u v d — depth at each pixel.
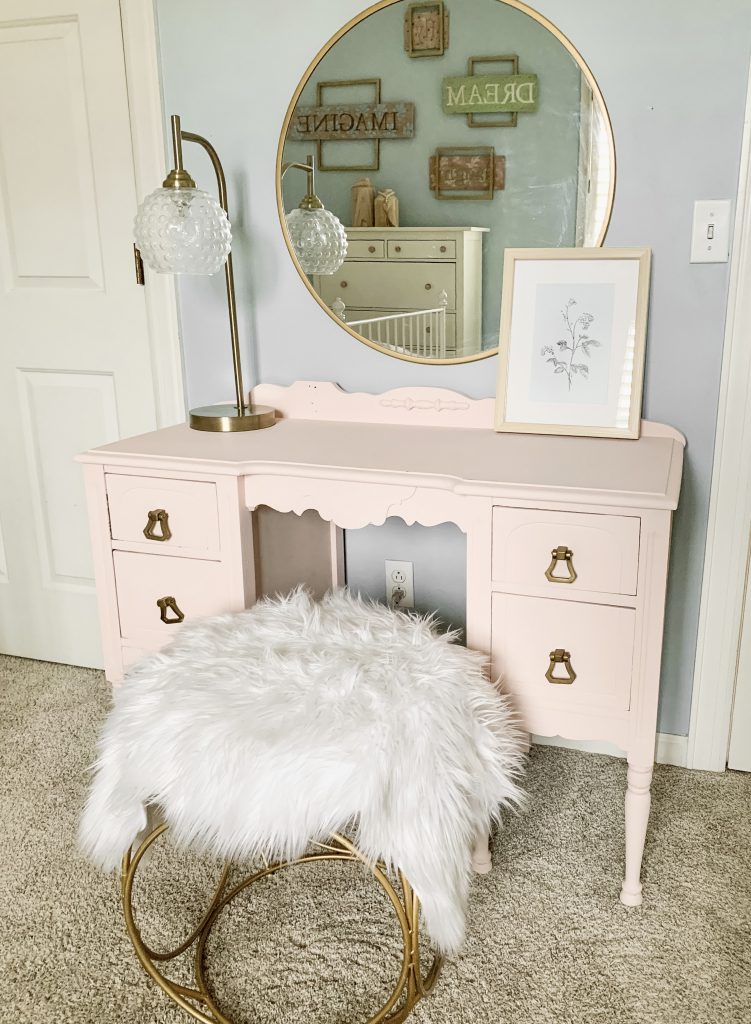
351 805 1.11
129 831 1.23
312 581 1.90
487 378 1.79
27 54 1.95
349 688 1.22
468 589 1.41
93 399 2.14
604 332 1.66
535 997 1.30
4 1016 1.28
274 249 1.88
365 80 1.72
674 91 1.56
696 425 1.70
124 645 1.68
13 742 2.01
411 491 1.42
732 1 1.49
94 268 2.04
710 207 1.58
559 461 1.49
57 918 1.47
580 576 1.34
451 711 1.21
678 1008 1.27
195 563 1.58
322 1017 1.27
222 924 1.45
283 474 1.48
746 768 1.87
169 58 1.85
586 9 1.57
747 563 1.75
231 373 1.99
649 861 1.59
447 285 1.76
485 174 1.69
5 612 2.40
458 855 1.16
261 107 1.81
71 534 2.27
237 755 1.13
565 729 1.43
